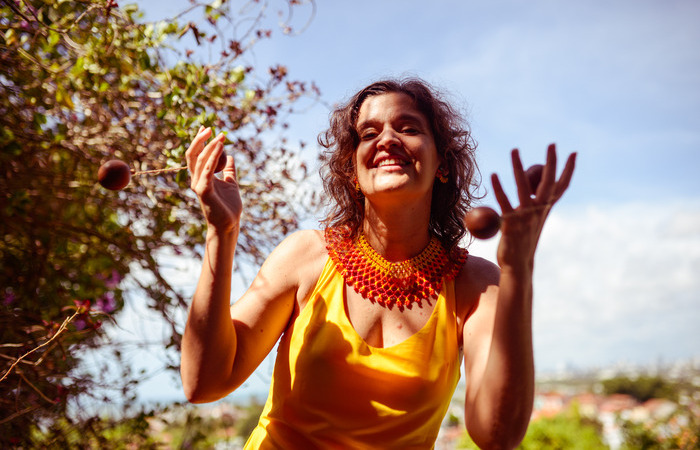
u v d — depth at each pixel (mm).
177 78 2992
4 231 3018
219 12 3006
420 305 1712
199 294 1493
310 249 1816
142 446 3104
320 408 1609
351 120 1866
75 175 3242
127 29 2938
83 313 2539
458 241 1855
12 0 2508
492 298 1704
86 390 2863
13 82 2895
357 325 1687
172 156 2795
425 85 1888
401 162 1697
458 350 1715
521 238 1287
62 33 2602
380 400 1593
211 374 1516
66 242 3264
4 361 2576
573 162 1309
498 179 1262
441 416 1681
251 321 1688
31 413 2701
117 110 3188
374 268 1744
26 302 3000
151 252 3373
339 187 1961
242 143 3098
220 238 1492
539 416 15469
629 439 9125
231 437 3357
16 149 2781
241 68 3088
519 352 1317
